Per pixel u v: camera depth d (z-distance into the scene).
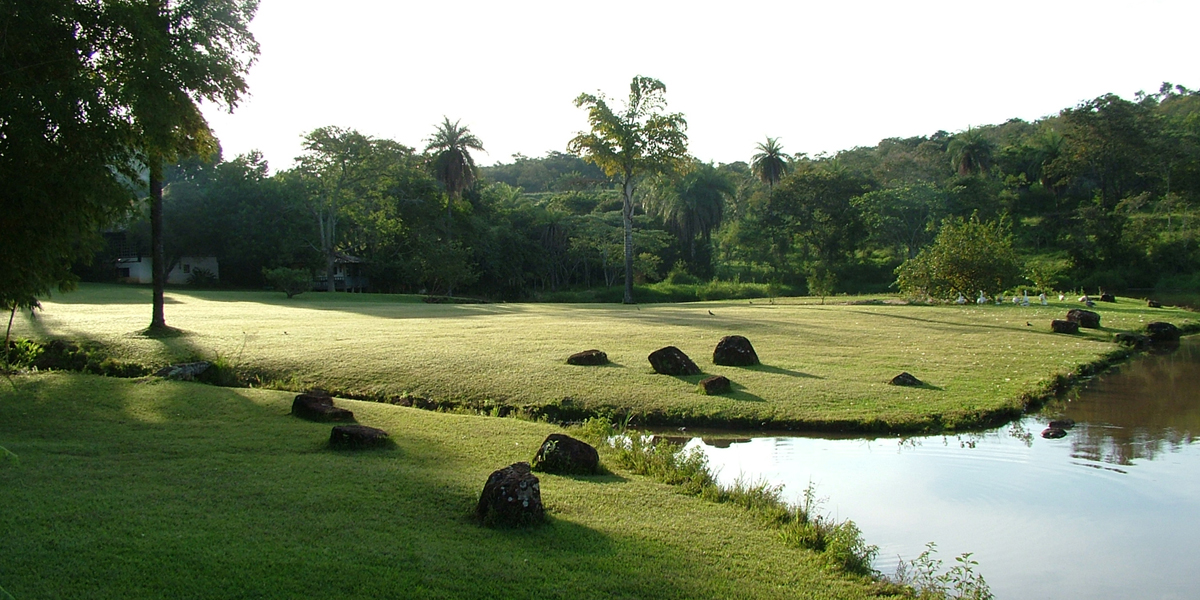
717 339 21.14
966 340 21.48
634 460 9.29
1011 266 37.50
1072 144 78.38
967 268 37.47
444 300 47.44
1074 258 61.81
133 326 21.31
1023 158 91.56
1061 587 6.19
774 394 13.91
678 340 20.84
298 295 46.84
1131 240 60.12
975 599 5.67
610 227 70.31
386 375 15.56
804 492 8.45
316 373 15.84
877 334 22.78
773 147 81.69
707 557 6.09
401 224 59.66
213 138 15.10
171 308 30.92
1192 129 81.19
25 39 10.27
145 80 11.20
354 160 54.12
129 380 14.19
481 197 71.44
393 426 10.98
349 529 6.14
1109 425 12.55
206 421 10.84
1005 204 78.38
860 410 12.91
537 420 12.91
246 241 55.31
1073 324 23.84
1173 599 5.95
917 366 16.92
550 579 5.37
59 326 20.92
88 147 10.73
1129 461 10.27
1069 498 8.62
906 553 6.88
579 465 8.58
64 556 5.26
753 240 73.75
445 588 5.11
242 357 17.09
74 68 10.77
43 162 10.36
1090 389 15.82
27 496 6.61
